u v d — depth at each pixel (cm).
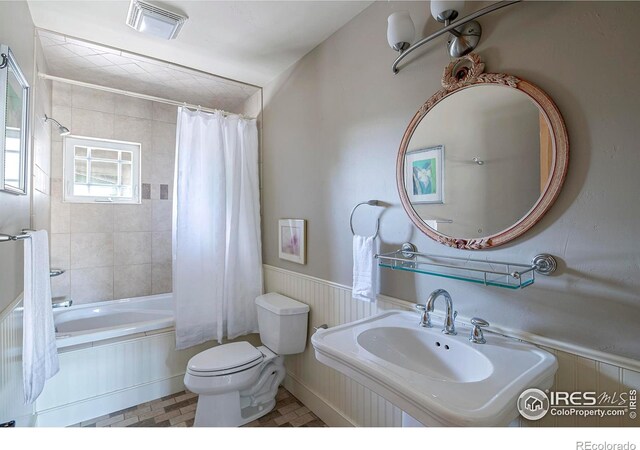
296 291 219
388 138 152
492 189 112
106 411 200
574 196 95
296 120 220
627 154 86
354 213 171
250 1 158
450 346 112
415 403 80
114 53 209
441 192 127
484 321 106
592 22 91
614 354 88
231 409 180
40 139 195
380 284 157
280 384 230
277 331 198
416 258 139
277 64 225
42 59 202
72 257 261
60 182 256
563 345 97
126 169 288
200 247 231
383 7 154
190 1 158
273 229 247
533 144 102
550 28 99
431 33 133
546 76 100
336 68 184
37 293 129
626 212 86
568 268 96
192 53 209
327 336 117
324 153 193
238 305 244
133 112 287
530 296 105
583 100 93
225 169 240
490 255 114
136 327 212
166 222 305
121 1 160
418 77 138
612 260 88
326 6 163
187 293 224
